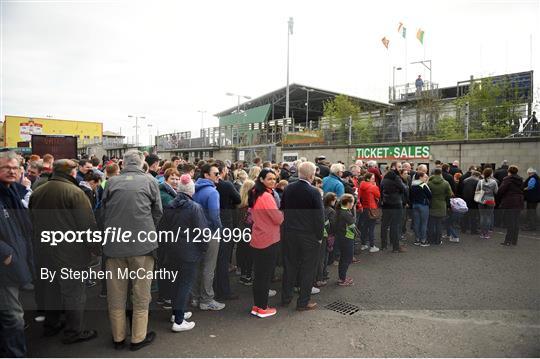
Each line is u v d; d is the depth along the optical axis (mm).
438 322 4504
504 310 4824
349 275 6340
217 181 5477
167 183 5367
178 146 31906
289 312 4875
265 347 3896
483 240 8703
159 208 4172
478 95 17609
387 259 7309
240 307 5059
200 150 27906
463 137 14047
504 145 12516
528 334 4184
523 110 13422
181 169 5684
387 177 8109
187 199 4355
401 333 4238
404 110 15570
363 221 8094
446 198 8727
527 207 9742
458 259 7055
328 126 18406
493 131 13438
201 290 4949
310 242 4918
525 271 6176
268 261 4656
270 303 5234
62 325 4273
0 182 3496
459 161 13523
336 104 26719
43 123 47719
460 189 10094
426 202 8461
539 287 5480
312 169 5023
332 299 5305
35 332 4281
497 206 8695
